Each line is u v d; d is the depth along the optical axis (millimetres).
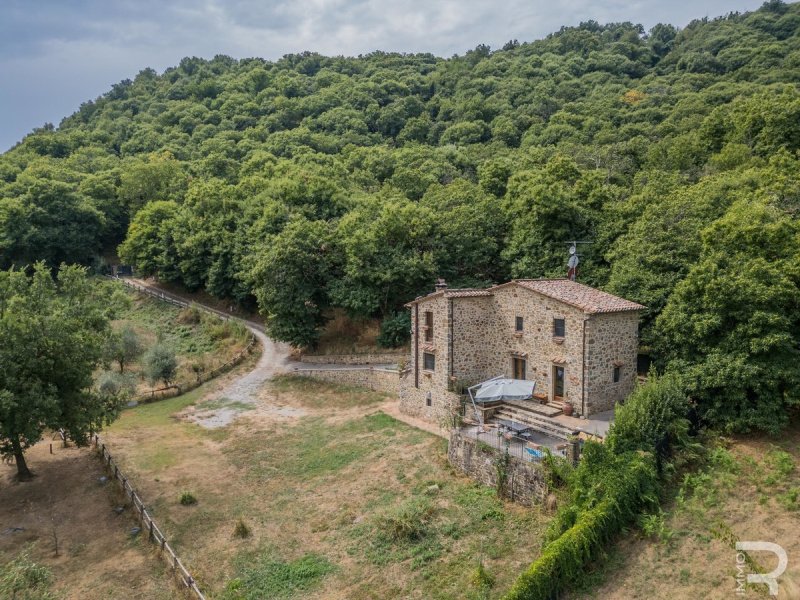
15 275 31078
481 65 144500
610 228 41031
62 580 21875
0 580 18578
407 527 22688
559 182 46500
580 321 28484
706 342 26891
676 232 33875
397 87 136125
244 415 40219
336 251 50719
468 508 24219
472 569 20359
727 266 27500
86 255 81562
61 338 28875
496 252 49000
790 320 25484
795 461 23125
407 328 46156
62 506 27578
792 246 27438
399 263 46031
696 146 59125
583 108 97625
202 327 60938
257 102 134375
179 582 21359
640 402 24078
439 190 59406
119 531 25406
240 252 59656
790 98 52125
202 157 104875
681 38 149500
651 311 31328
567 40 158375
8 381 26406
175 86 154250
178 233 66250
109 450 34094
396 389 40781
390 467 29016
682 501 21359
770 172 40531
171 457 33094
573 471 22219
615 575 18859
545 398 30359
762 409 24688
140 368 50469
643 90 104625
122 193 88250
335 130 115625
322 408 40562
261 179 72938
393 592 19797
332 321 54281
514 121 102375
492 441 26688
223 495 28234
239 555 22969
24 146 114812
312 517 25516
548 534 20375
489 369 34062
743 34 125688
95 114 155000
